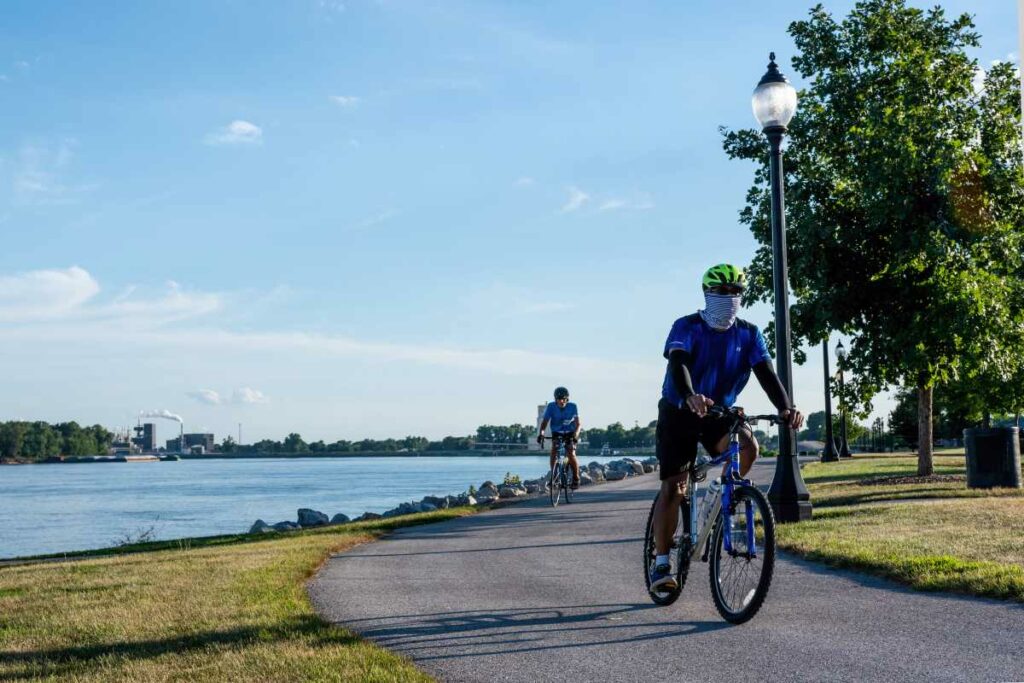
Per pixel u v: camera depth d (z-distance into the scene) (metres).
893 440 67.75
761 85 11.99
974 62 20.27
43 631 6.17
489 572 8.59
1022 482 15.55
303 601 7.01
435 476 90.19
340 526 15.16
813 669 4.77
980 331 17.83
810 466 30.81
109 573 9.46
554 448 17.33
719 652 5.17
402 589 7.69
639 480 26.52
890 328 19.23
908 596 6.57
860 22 21.12
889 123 18.98
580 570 8.55
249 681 4.67
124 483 91.56
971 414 34.78
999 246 18.58
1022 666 4.70
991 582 6.54
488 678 4.82
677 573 6.38
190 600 7.15
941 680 4.50
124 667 5.00
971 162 18.70
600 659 5.12
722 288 5.94
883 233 19.25
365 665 4.93
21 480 110.19
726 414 5.85
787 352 11.91
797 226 20.23
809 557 8.35
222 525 33.19
